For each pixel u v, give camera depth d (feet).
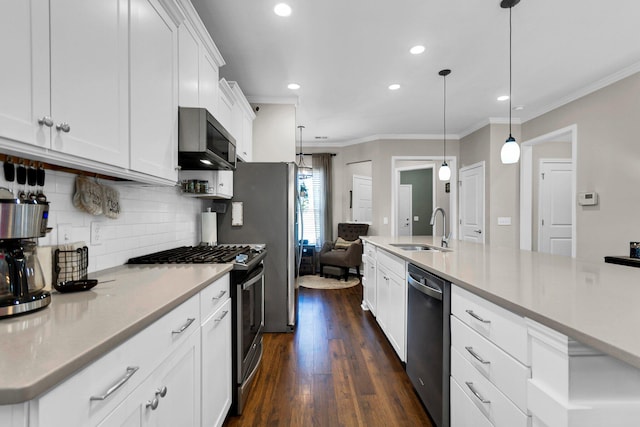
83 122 3.33
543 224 15.76
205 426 4.40
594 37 8.46
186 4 5.52
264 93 12.30
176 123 5.56
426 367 5.59
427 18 7.61
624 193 10.44
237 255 6.44
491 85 11.62
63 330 2.45
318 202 20.21
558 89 12.00
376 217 18.69
